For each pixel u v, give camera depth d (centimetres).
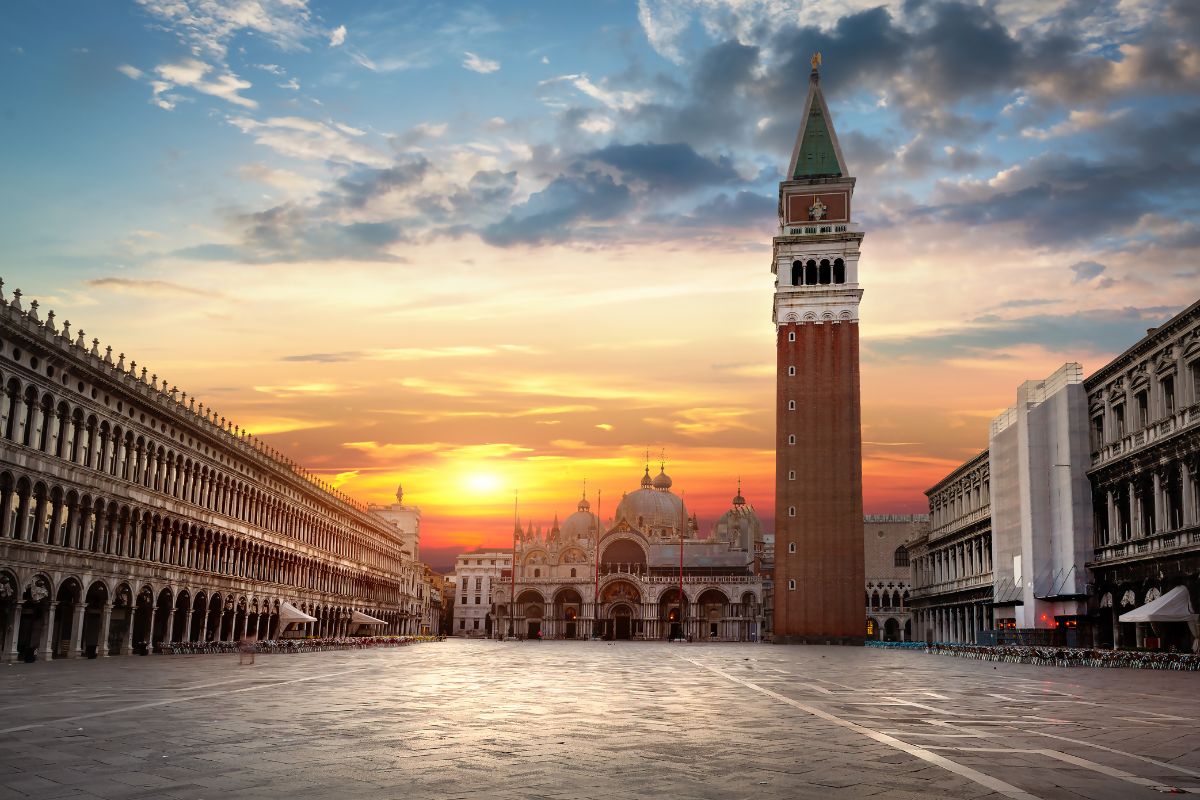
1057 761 2092
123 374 7444
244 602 10094
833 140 15862
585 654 9744
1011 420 10662
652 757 2106
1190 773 1952
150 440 7969
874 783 1811
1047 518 9538
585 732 2547
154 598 7925
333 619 13875
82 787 1705
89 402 6969
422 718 2852
